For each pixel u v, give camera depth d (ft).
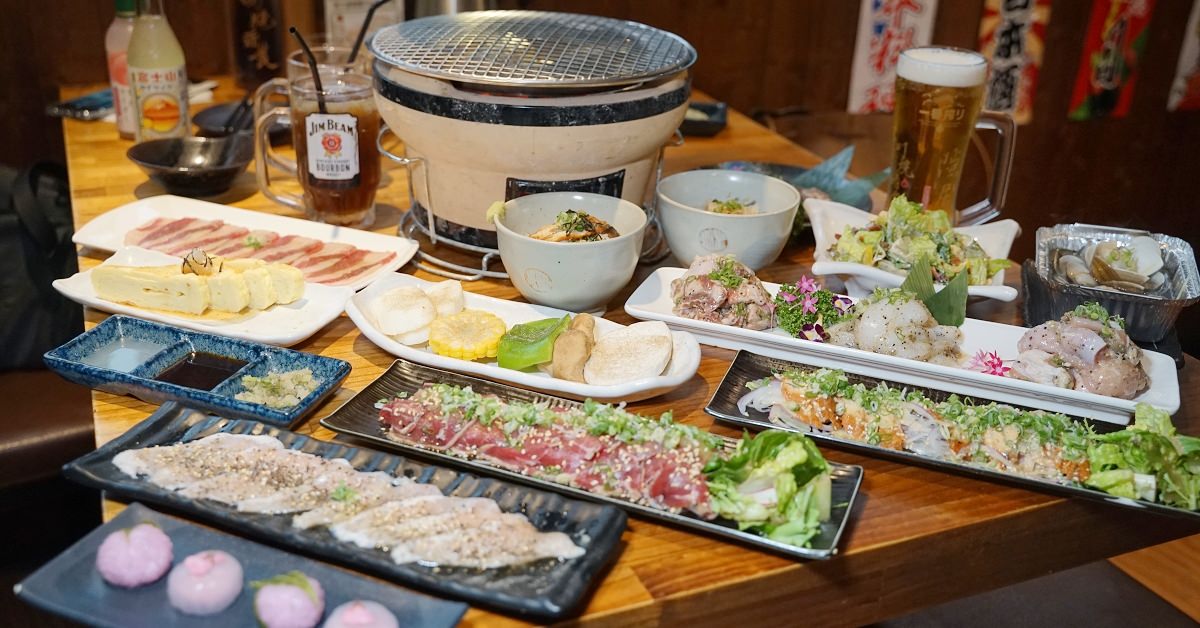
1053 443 3.62
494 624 2.90
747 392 4.04
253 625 2.81
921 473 3.72
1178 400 3.98
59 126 7.83
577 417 3.59
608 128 4.64
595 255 4.35
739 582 3.12
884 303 4.26
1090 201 11.17
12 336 6.26
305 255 5.08
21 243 6.45
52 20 7.49
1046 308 4.67
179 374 4.07
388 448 3.62
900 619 6.42
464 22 5.34
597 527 3.12
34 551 6.19
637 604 2.99
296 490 3.27
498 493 3.30
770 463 3.25
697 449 3.39
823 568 3.25
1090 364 4.00
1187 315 9.14
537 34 5.10
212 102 7.47
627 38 5.15
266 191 5.62
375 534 3.07
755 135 7.61
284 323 4.46
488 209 4.91
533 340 4.08
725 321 4.45
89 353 4.16
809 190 5.91
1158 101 10.77
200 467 3.37
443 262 5.12
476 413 3.60
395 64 4.60
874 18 9.18
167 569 2.96
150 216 5.50
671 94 4.85
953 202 5.61
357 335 4.57
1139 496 3.45
